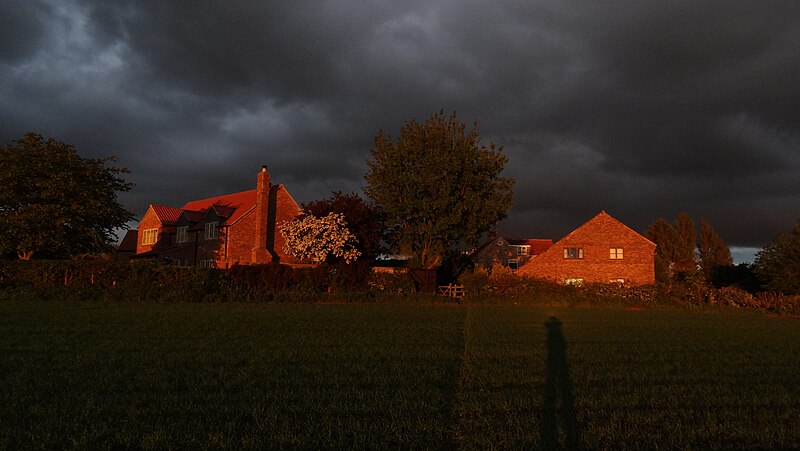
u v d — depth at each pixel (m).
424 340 14.51
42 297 26.06
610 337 16.23
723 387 9.28
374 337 14.95
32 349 12.13
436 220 38.06
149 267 29.67
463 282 33.62
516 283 33.22
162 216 55.75
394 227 40.00
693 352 13.44
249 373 9.78
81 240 37.88
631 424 7.04
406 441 6.17
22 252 36.16
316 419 7.06
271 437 6.22
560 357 12.15
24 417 6.93
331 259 35.94
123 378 9.24
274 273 30.86
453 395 8.41
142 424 6.67
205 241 47.66
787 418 7.36
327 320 19.30
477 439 6.23
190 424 6.70
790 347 14.61
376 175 39.22
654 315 25.50
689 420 7.28
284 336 14.85
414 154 38.00
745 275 44.09
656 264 55.69
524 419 7.09
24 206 35.22
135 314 20.19
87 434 6.25
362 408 7.50
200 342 13.47
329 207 37.22
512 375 9.95
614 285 33.66
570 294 32.22
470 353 12.52
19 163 35.53
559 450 6.05
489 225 40.03
